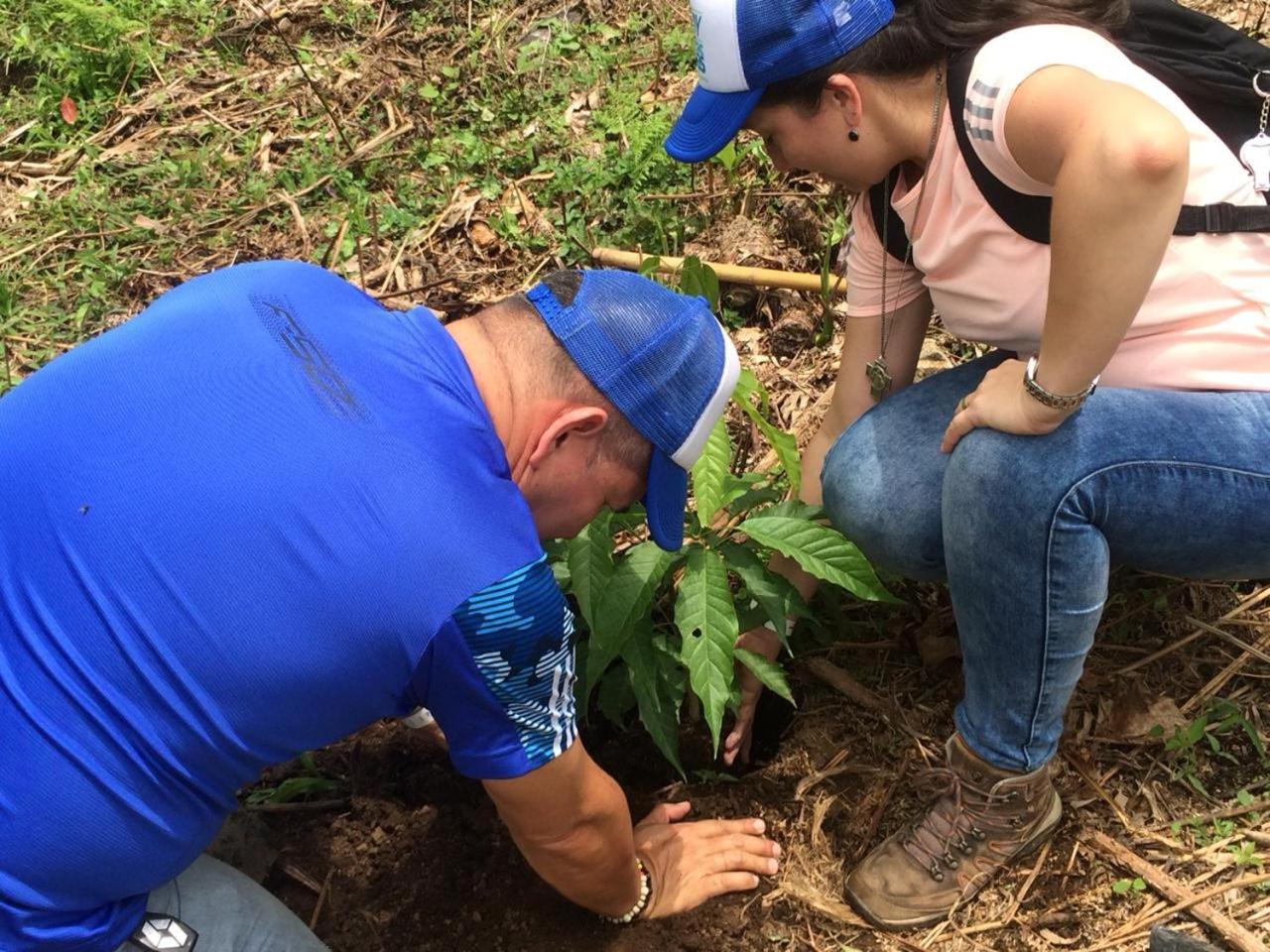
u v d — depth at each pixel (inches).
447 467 58.6
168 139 164.2
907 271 89.9
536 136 156.1
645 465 65.8
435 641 58.2
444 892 90.2
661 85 162.4
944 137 75.0
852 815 93.0
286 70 174.2
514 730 63.5
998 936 84.4
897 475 85.9
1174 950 75.5
